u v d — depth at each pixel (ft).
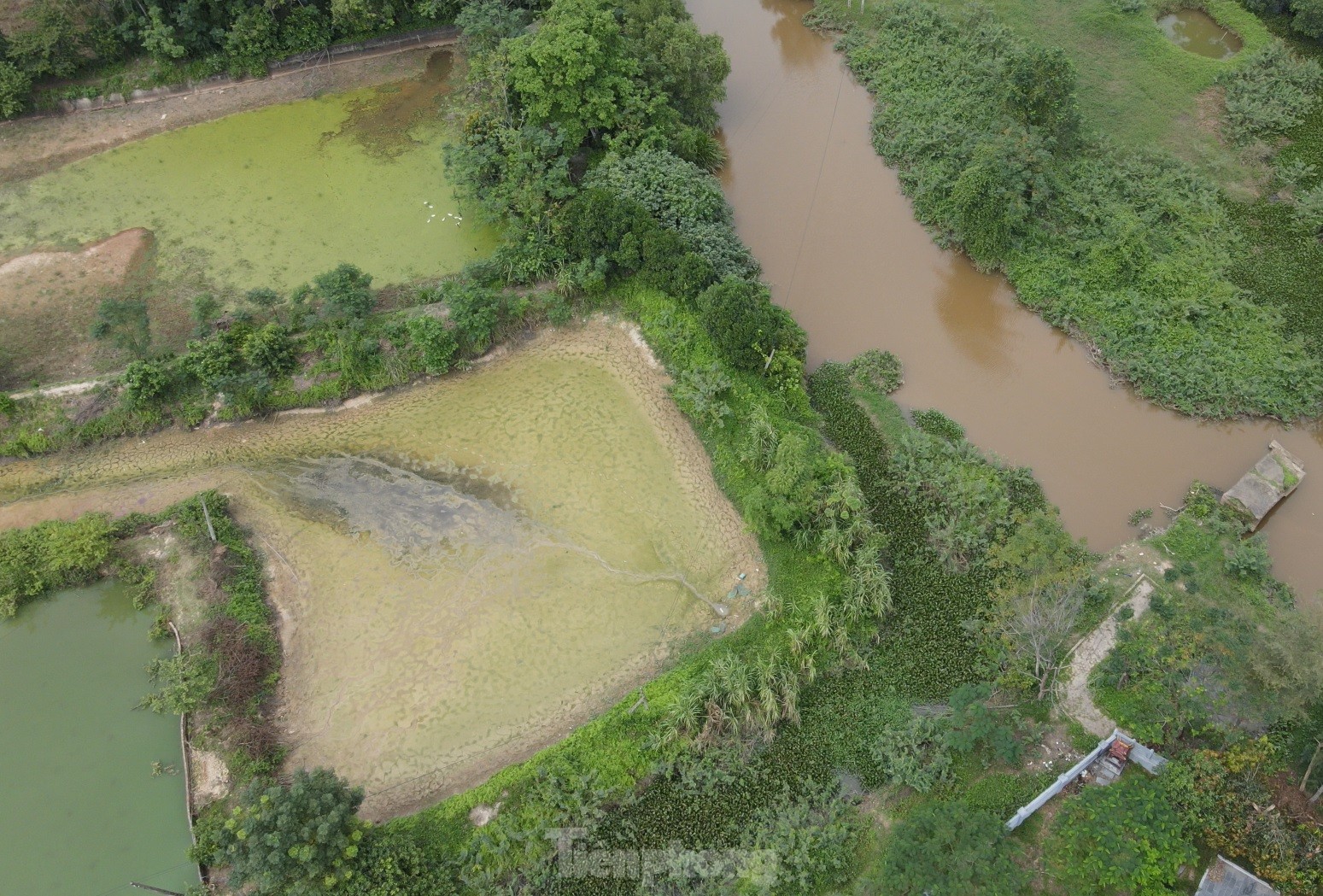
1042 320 121.08
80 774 87.45
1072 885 74.38
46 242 134.21
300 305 121.08
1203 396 109.81
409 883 76.38
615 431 112.47
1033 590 87.56
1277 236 124.77
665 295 118.93
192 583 98.78
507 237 124.47
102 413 113.29
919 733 85.10
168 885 80.79
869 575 93.20
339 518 105.81
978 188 123.13
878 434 109.91
